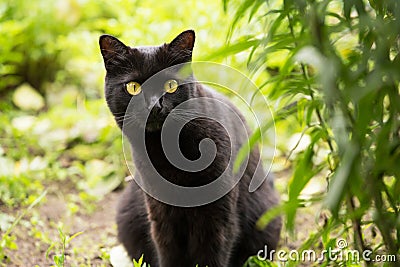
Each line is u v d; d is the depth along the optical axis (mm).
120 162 5199
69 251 3990
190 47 3262
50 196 4863
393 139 2178
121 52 3215
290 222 2373
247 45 2453
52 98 6586
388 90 2109
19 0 6723
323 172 4484
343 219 2533
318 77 2059
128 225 3877
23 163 5031
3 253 3684
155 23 5586
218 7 4980
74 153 5590
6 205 4531
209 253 3430
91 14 6770
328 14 2322
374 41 2168
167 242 3480
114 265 3797
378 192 2240
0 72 6074
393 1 2029
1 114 6035
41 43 6711
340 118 2102
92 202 4867
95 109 5789
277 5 3277
